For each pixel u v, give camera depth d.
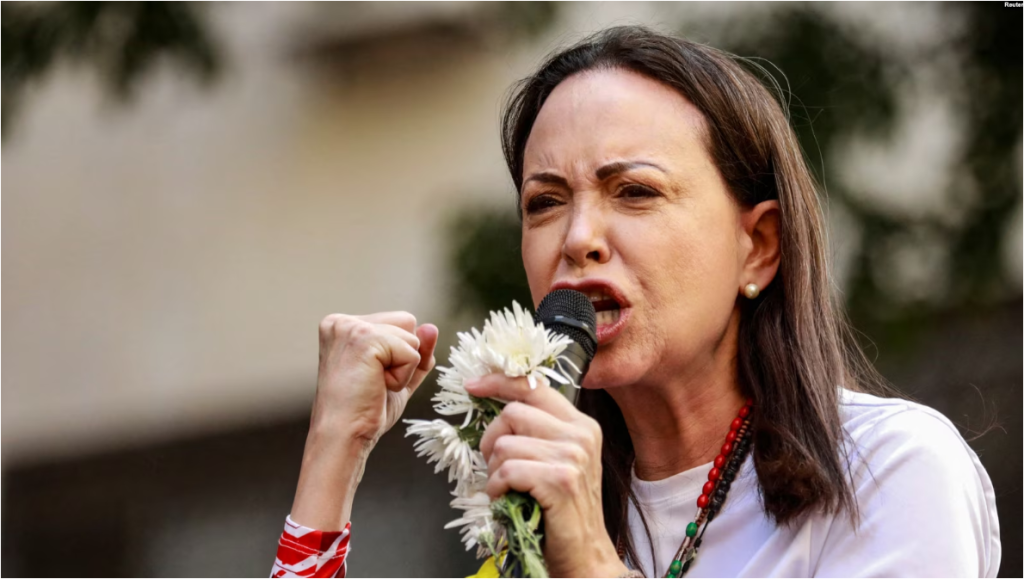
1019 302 17.39
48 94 24.62
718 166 6.87
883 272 16.62
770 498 6.54
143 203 26.27
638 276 6.52
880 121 16.73
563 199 6.79
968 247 16.98
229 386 25.30
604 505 7.29
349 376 6.91
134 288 26.25
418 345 7.00
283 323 25.36
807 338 7.09
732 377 7.12
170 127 26.00
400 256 24.55
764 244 7.22
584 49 7.30
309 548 6.73
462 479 5.69
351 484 6.89
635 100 6.78
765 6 17.19
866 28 17.19
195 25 18.14
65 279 26.31
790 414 6.86
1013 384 17.03
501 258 17.06
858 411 6.93
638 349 6.53
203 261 26.00
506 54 21.28
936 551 6.05
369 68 25.00
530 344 5.55
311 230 25.31
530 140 6.98
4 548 24.69
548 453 5.32
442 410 5.73
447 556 18.81
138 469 25.44
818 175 16.41
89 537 24.62
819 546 6.39
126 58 17.88
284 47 25.41
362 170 24.97
